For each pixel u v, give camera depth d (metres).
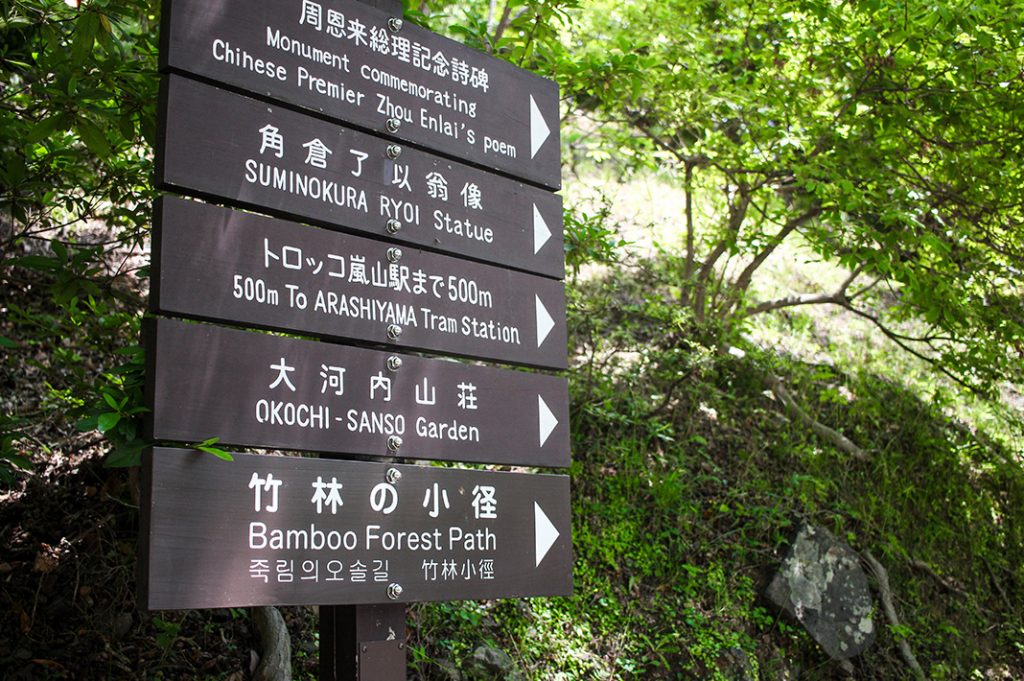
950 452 7.79
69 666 4.17
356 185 3.37
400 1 3.66
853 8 6.14
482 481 3.49
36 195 4.63
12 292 5.87
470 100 3.79
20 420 4.03
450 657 5.08
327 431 3.12
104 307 4.86
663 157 7.46
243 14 3.19
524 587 3.52
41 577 4.47
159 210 2.91
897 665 6.36
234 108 3.11
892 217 5.91
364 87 3.46
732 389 7.70
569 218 5.70
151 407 2.80
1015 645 6.95
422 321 3.45
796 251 10.05
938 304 6.42
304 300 3.15
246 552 2.87
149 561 2.68
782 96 6.51
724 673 5.77
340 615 3.25
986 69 5.96
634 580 6.07
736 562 6.43
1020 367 7.13
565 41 6.98
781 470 7.24
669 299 8.43
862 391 8.19
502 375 3.65
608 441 6.80
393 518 3.21
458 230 3.63
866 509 7.25
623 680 5.50
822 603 6.27
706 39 6.89
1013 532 7.59
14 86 5.00
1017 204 6.54
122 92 4.04
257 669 4.36
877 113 6.42
